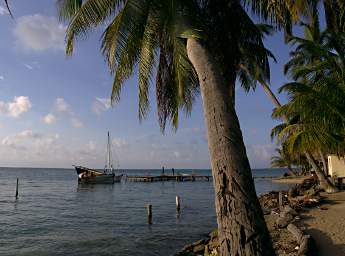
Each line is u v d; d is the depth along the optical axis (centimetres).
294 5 1012
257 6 869
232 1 744
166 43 756
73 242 1872
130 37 711
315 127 1730
